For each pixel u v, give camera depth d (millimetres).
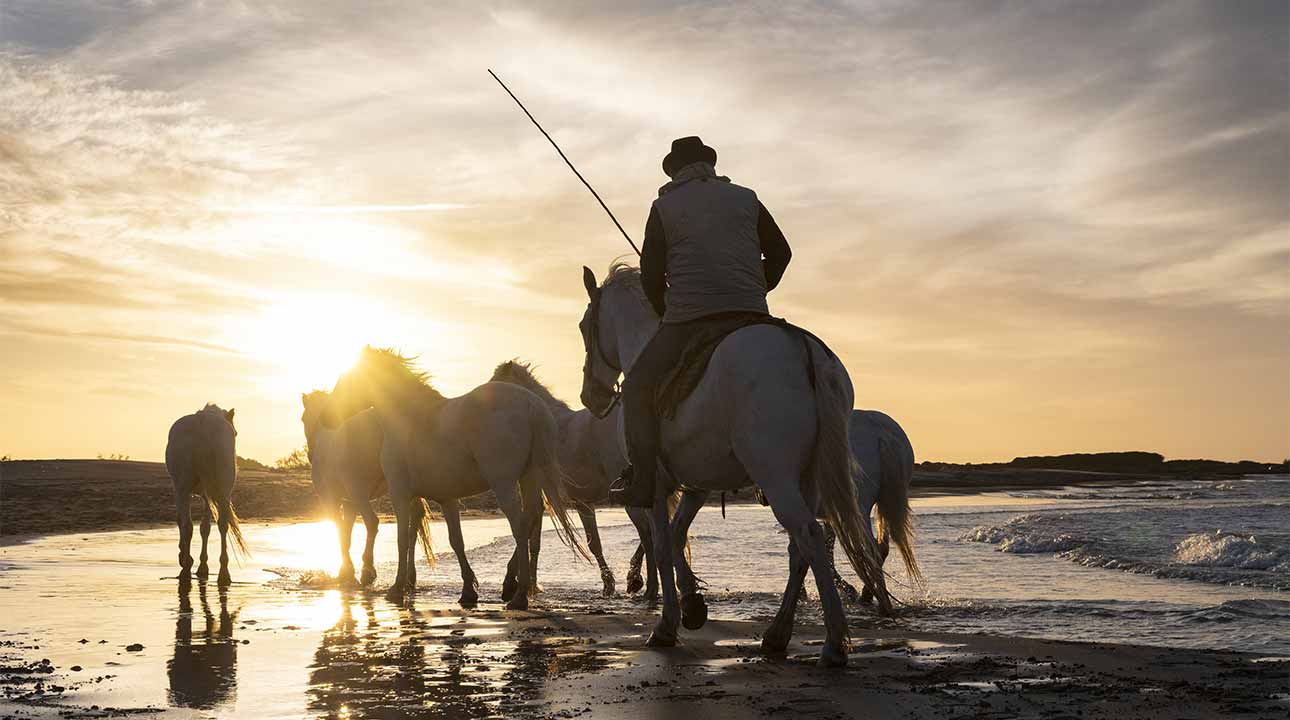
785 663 6020
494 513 34531
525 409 9953
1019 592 11164
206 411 12820
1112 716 4508
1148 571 13156
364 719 4734
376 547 19328
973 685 5277
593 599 11078
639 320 7477
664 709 4781
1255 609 9258
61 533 22875
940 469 116062
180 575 12727
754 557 15906
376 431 12141
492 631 7809
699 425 5961
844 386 5777
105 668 6184
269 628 8039
